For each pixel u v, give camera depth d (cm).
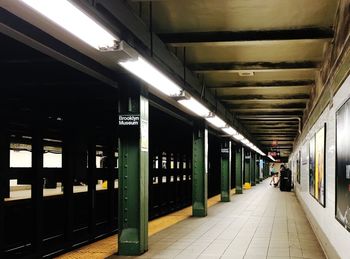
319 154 848
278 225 1108
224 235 938
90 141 950
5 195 703
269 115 1622
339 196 541
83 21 353
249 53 780
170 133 1642
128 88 732
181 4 555
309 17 595
